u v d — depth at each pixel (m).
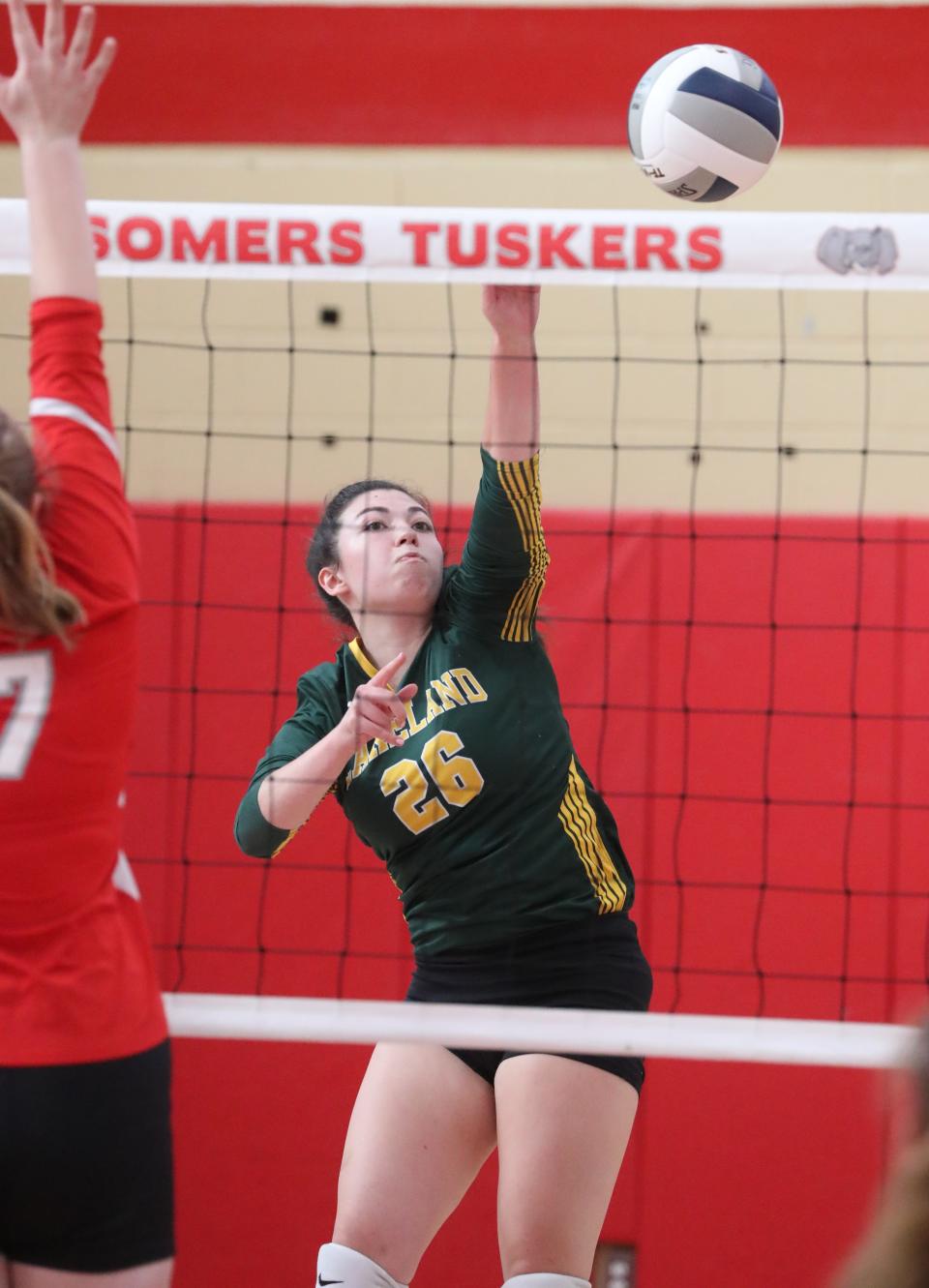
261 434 16.09
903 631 12.99
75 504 5.47
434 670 8.05
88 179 16.16
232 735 13.27
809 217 7.67
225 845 13.11
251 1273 12.71
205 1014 7.29
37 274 5.84
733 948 12.82
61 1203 5.28
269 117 16.09
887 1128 12.39
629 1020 7.37
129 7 16.06
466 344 16.05
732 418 15.85
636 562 13.26
